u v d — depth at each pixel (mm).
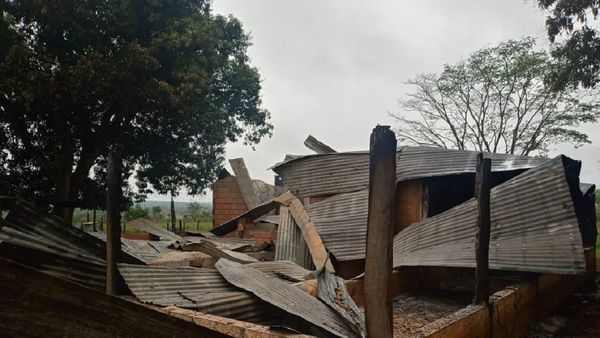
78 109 12117
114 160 4805
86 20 11539
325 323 4379
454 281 9523
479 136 26344
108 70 11141
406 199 10922
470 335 4895
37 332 1207
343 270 9977
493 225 7785
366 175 11461
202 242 9836
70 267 4992
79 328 1292
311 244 9945
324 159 12305
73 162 14172
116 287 4719
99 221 19219
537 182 7758
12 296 1171
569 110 23094
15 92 10703
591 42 11906
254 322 4781
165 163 15883
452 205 11125
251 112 18016
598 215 20297
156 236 13469
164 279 5129
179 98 12203
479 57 25016
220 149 18516
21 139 13117
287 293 5328
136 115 13508
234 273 5844
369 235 2963
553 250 6688
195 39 12953
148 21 12758
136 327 1439
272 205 12898
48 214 5180
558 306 8703
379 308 2900
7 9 11188
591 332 6957
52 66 10992
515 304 6457
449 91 26047
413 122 27969
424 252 8344
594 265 12102
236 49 16938
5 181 13156
